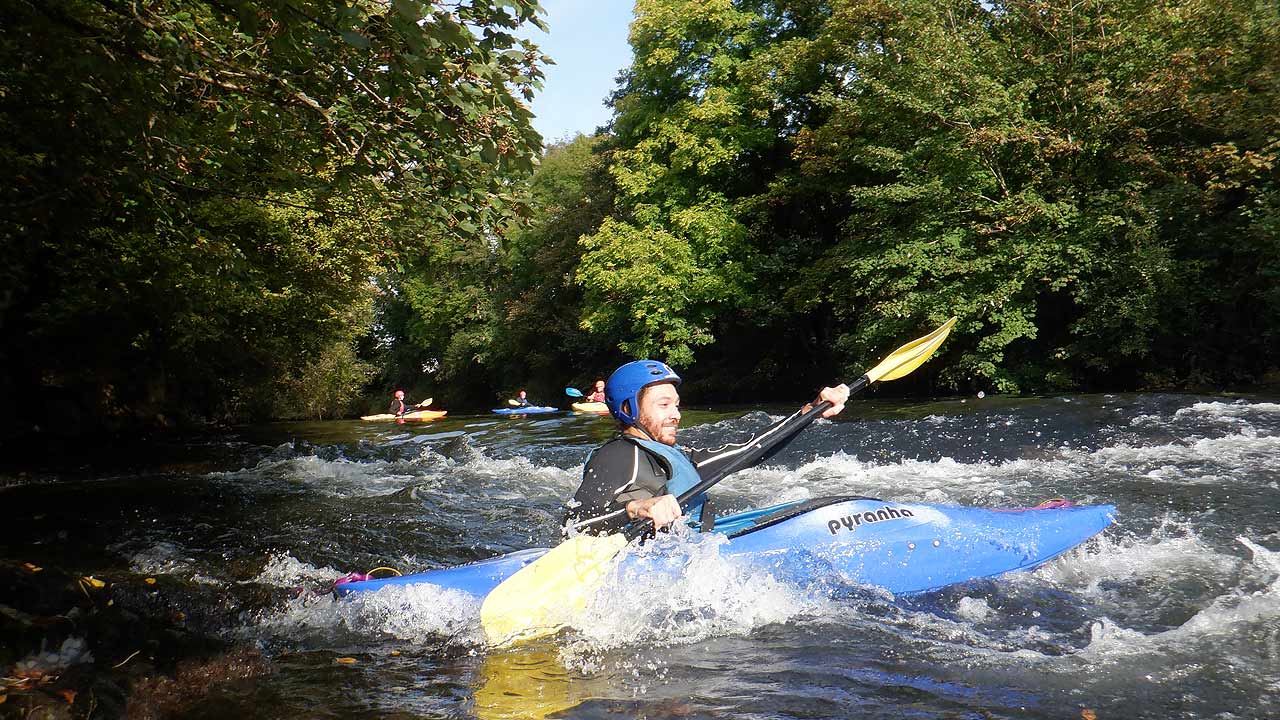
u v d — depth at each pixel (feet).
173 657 9.75
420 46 13.32
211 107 16.89
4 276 30.14
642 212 70.13
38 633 10.10
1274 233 39.40
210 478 31.35
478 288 110.32
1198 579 11.13
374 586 11.46
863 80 52.60
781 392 74.84
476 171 17.01
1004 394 47.70
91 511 23.11
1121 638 9.00
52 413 48.91
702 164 66.39
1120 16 46.98
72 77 16.12
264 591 13.23
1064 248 45.78
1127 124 46.26
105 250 31.99
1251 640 8.74
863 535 11.93
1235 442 22.62
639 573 10.91
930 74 48.08
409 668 9.18
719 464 12.58
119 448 43.09
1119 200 45.60
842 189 61.67
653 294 67.72
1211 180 42.55
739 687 8.05
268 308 45.01
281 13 13.96
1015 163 50.11
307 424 66.95
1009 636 9.31
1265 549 12.50
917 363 15.16
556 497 24.13
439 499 23.99
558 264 92.84
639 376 11.85
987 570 11.56
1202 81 44.88
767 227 72.23
